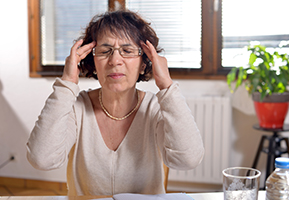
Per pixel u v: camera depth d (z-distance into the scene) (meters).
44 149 1.12
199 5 2.79
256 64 2.61
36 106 3.05
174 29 2.84
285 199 0.91
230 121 2.69
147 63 1.27
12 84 3.07
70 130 1.23
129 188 1.26
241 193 0.85
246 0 2.73
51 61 3.03
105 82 1.18
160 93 1.16
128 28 1.17
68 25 2.97
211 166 2.73
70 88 1.15
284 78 2.32
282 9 2.67
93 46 1.20
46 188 3.08
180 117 1.14
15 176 3.13
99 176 1.26
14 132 3.10
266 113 2.41
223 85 2.77
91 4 2.91
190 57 2.84
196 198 1.06
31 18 3.00
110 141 1.28
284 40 2.67
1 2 3.01
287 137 2.48
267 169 2.43
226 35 2.78
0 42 3.05
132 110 1.29
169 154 1.16
